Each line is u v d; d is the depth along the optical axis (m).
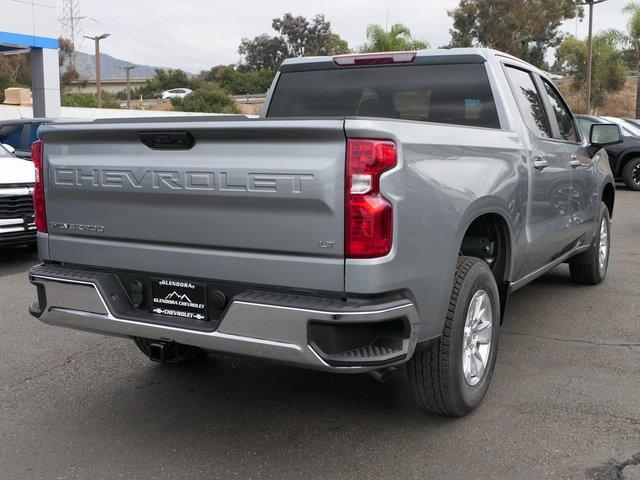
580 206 5.84
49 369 4.71
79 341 5.30
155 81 83.44
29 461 3.42
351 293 2.97
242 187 3.11
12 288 7.12
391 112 4.88
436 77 4.73
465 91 4.62
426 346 3.39
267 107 5.34
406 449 3.50
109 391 4.31
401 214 3.03
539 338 5.24
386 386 4.34
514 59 4.99
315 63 5.16
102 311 3.51
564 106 5.89
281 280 3.10
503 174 4.04
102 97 51.47
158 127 3.27
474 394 3.80
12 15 20.28
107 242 3.60
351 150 2.92
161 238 3.41
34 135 11.14
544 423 3.76
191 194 3.26
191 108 51.91
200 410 4.02
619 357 4.81
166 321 3.36
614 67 37.56
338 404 4.08
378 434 3.67
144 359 4.89
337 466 3.34
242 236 3.17
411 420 3.84
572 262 6.67
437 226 3.29
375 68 4.95
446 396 3.60
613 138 5.97
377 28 29.33
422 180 3.18
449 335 3.51
